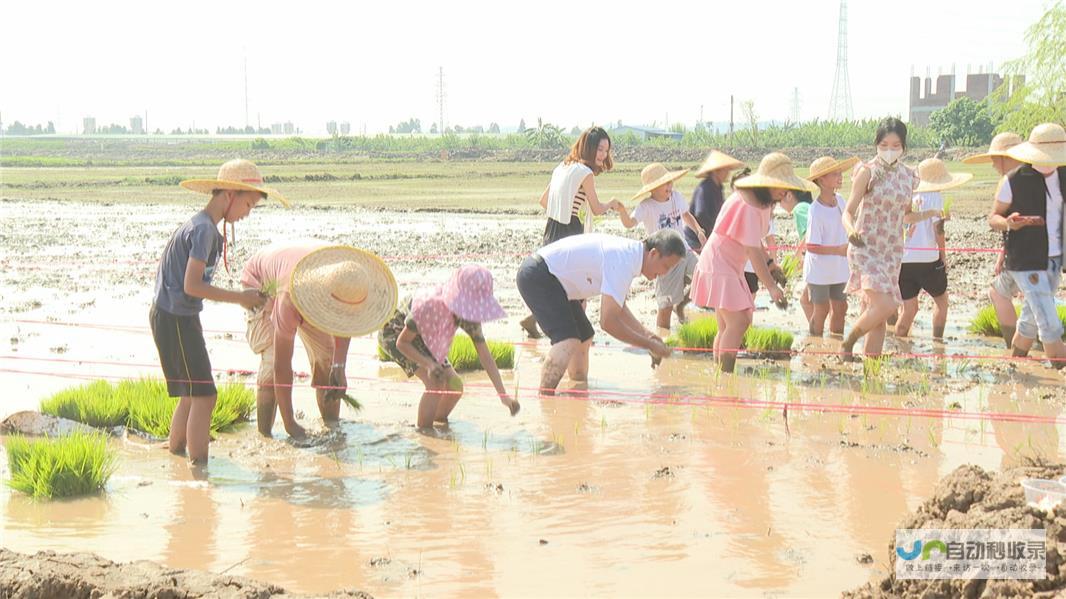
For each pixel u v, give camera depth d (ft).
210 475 20.54
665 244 25.89
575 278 26.66
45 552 14.87
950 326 37.01
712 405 25.85
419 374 24.13
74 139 648.38
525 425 24.18
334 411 24.56
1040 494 13.80
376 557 16.14
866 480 19.84
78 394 24.61
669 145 263.49
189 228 20.94
